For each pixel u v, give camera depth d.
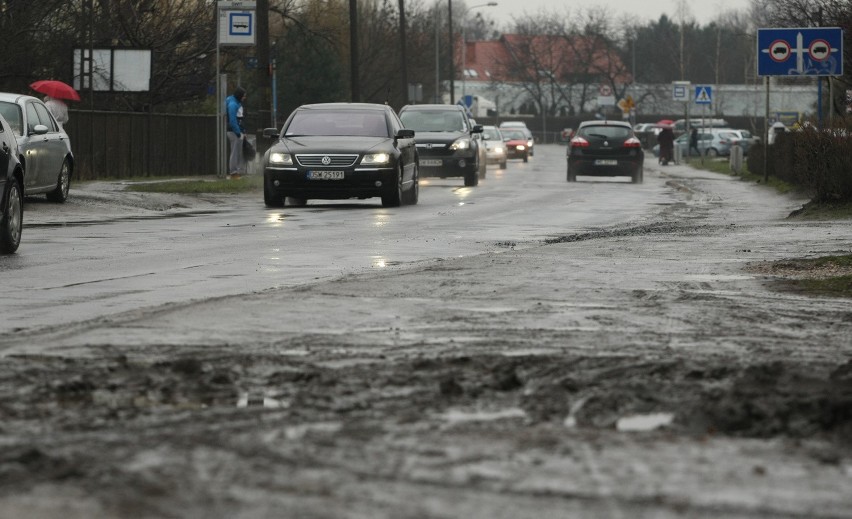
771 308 21.84
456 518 9.04
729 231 41.28
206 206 59.00
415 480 10.11
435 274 27.39
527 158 159.50
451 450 11.20
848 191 51.81
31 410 13.08
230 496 9.54
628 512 9.25
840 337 18.59
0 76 86.75
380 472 10.37
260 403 13.53
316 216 51.09
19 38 83.88
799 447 11.44
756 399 13.26
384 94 182.38
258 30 81.56
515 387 14.48
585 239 38.09
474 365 15.71
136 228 43.78
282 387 14.41
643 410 13.13
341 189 56.75
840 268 28.36
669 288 24.83
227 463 10.59
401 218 49.75
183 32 105.00
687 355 16.64
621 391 14.02
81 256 32.84
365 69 177.75
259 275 28.14
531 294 23.73
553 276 27.06
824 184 52.34
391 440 11.59
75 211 52.50
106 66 87.69
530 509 9.29
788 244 35.94
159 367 15.56
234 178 77.50
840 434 11.97
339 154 56.78
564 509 9.30
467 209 56.34
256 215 51.88
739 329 19.31
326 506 9.30
